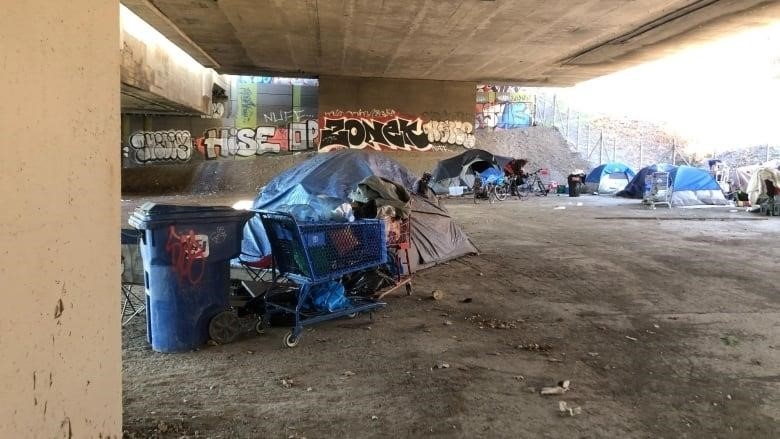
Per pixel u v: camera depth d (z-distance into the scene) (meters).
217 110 29.78
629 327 5.64
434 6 14.55
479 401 3.87
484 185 21.84
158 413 3.62
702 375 4.40
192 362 4.55
